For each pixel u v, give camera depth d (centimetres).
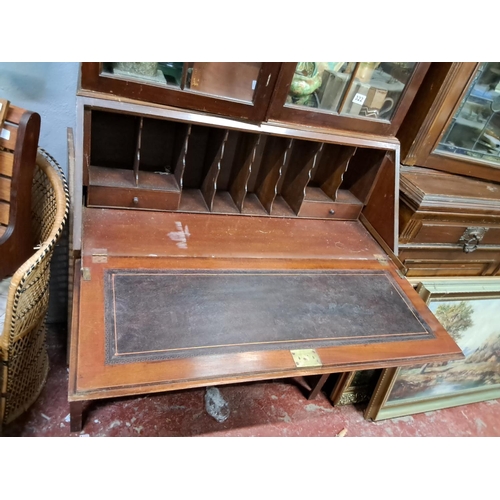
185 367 86
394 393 166
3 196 115
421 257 148
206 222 124
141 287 98
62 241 146
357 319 110
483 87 144
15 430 127
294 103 117
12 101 126
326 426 157
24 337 114
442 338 113
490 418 181
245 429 148
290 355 96
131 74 99
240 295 106
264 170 136
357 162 147
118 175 117
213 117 108
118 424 139
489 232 152
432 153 152
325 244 133
